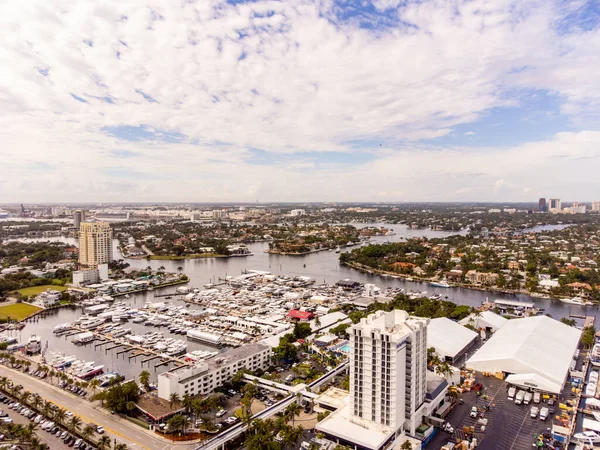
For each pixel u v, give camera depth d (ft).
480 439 645.10
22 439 629.10
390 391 611.06
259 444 586.04
